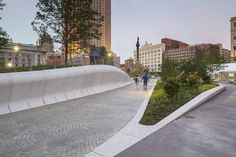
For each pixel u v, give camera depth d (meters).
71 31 22.88
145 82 21.58
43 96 12.43
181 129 6.79
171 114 8.55
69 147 5.25
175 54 139.25
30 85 11.48
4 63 16.44
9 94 10.25
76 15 21.81
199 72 24.17
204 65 26.19
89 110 10.09
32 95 11.65
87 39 23.69
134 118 8.28
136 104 11.84
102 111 9.81
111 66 24.17
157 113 8.84
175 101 11.42
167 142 5.57
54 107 11.06
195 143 5.51
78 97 15.34
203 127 7.04
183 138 5.90
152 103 11.30
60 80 13.91
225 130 6.71
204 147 5.23
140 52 175.00
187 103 10.71
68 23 22.64
